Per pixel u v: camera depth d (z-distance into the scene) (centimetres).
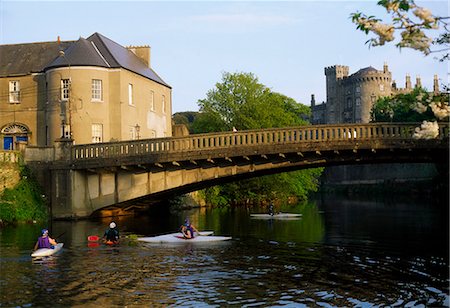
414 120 5925
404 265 1794
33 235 2562
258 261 1881
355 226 3142
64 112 3909
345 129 2770
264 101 5775
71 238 2486
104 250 2147
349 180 9894
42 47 4459
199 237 2508
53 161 3306
